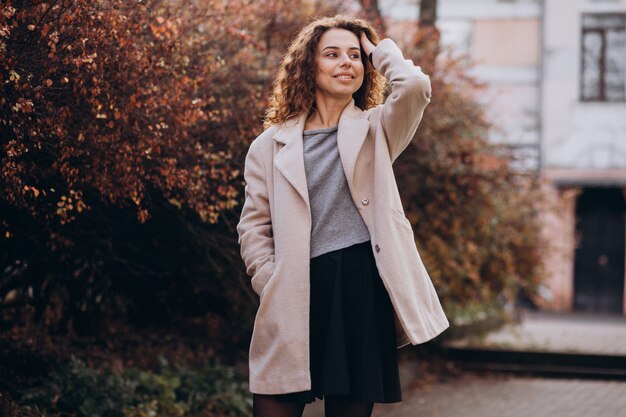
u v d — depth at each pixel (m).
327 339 3.07
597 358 11.14
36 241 5.38
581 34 23.78
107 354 6.48
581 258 23.78
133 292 7.15
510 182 10.75
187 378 6.48
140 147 4.59
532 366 11.28
